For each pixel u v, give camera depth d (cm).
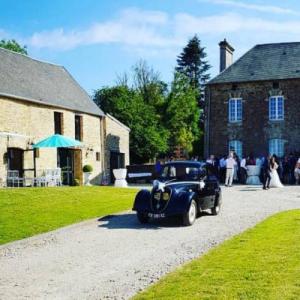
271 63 3856
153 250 1130
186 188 1500
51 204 1808
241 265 871
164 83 6506
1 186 2530
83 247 1192
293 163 3191
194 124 6106
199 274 834
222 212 1695
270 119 3756
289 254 932
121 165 3834
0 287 879
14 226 1455
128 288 835
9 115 2625
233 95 3853
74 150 3238
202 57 7294
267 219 1452
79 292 830
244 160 3197
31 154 2791
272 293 692
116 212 1709
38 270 991
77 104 3275
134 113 4641
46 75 3312
